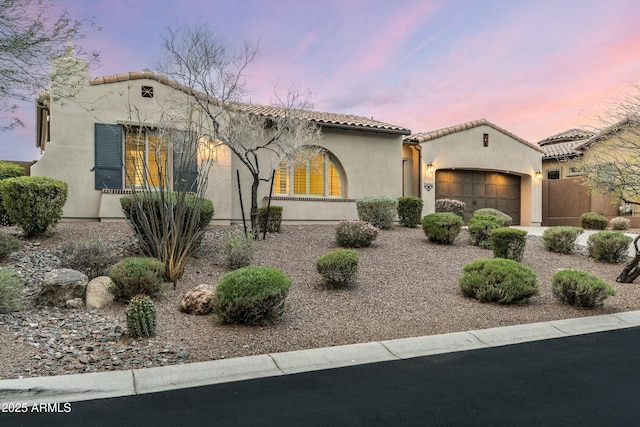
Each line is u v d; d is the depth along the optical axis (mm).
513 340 6164
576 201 24047
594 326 6859
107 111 12797
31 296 7109
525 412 3814
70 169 12555
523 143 22375
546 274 10375
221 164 13875
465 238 14109
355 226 11820
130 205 8945
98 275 7957
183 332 5980
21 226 10125
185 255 8469
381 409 3881
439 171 20922
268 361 5109
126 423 3615
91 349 5262
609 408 3896
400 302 7762
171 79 12438
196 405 3980
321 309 7230
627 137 13227
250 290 6316
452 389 4359
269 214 13148
